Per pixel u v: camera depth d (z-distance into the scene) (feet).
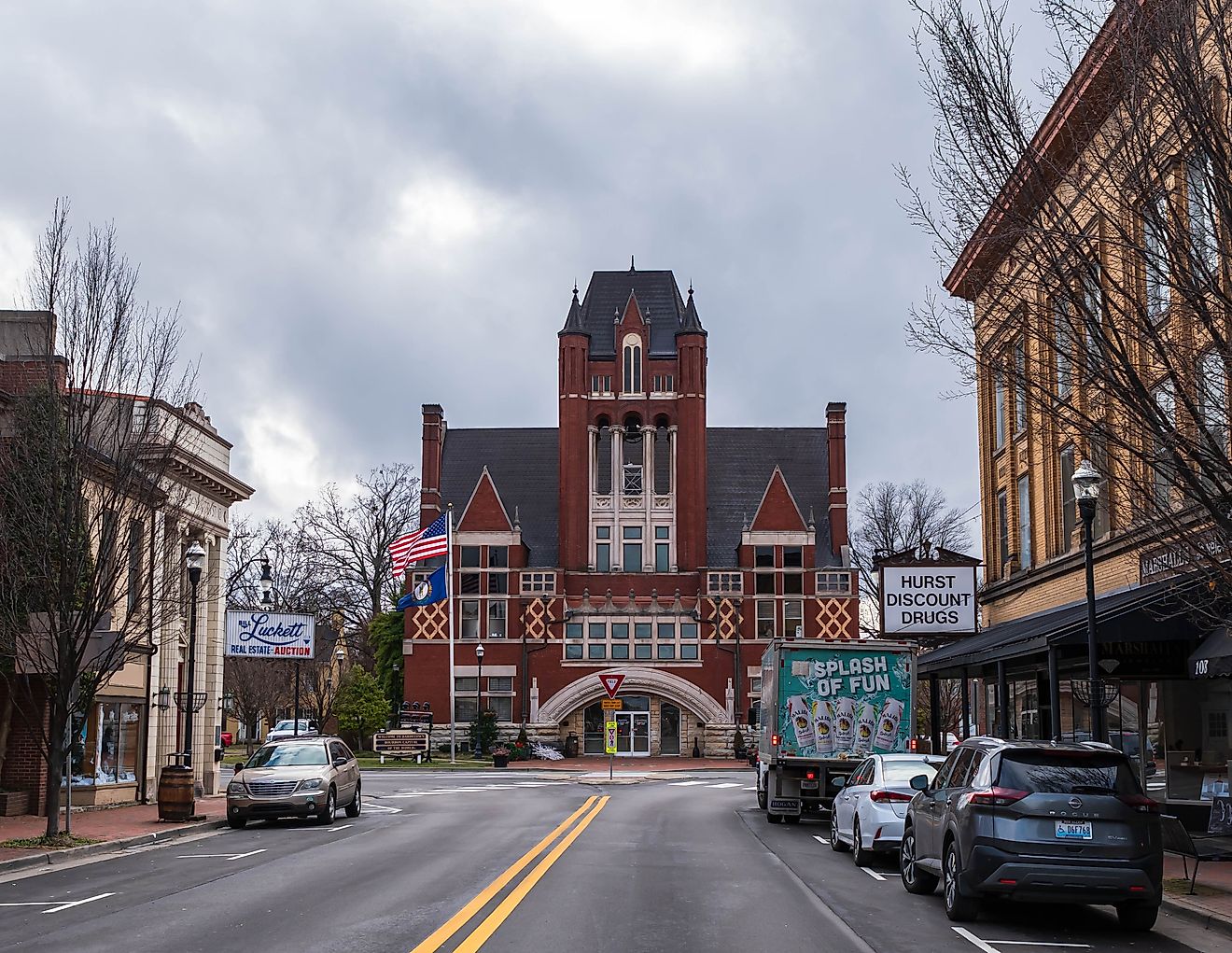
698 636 236.84
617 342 246.88
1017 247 51.26
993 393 126.21
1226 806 73.31
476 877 58.75
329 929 43.83
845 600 238.07
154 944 41.42
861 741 96.12
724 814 106.42
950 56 49.47
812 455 261.24
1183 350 47.88
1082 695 101.45
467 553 239.09
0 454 82.28
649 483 242.78
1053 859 45.03
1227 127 45.01
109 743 109.91
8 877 63.93
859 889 57.06
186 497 115.34
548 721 231.71
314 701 269.44
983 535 127.85
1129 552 86.17
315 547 276.00
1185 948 43.62
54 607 80.64
